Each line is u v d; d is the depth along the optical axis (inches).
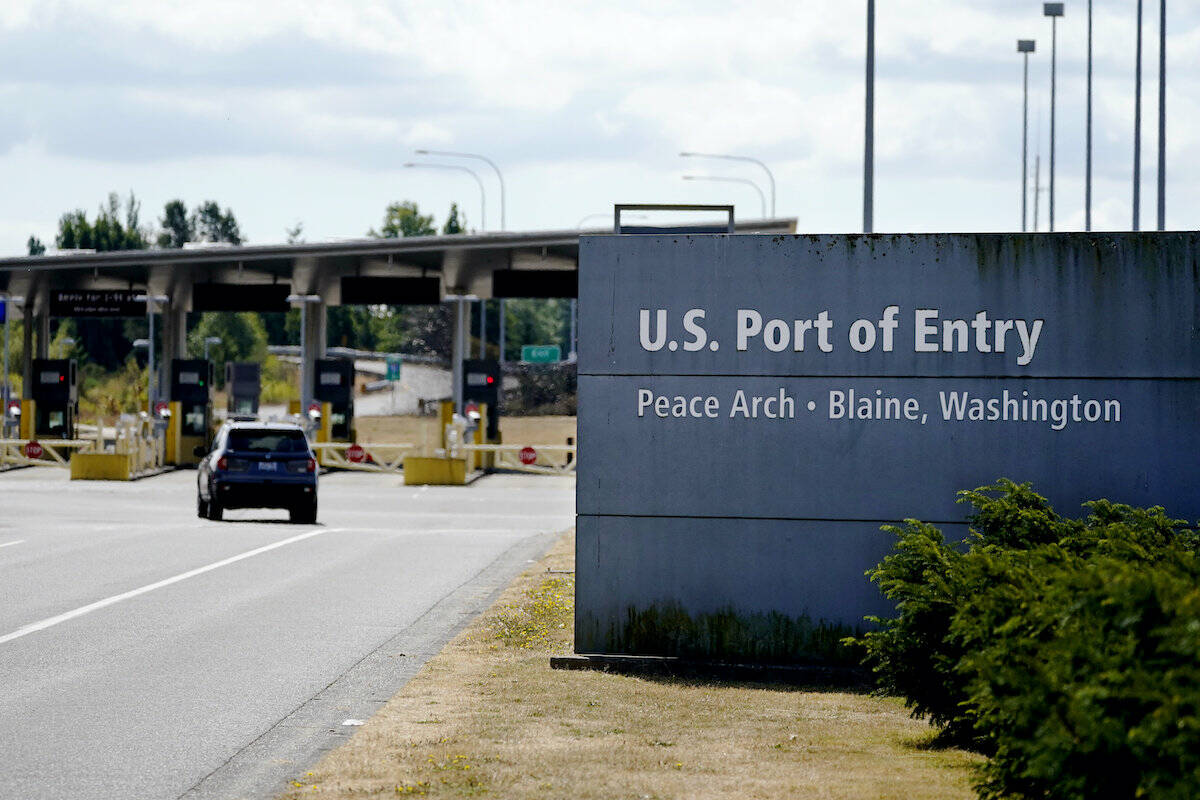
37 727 823.7
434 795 652.7
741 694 928.9
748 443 996.6
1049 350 976.9
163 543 1951.3
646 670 994.7
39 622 1230.3
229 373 5693.9
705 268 999.6
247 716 854.5
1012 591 643.5
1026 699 556.7
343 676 988.6
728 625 996.6
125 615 1278.3
